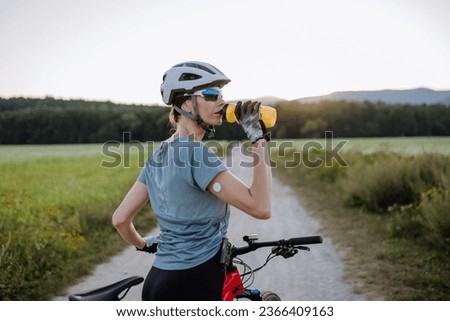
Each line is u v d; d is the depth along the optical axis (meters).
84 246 7.74
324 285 5.89
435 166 10.10
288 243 2.55
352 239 8.20
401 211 9.45
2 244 6.10
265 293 3.22
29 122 51.84
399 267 6.38
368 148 20.67
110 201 11.25
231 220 10.92
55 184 14.93
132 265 7.10
